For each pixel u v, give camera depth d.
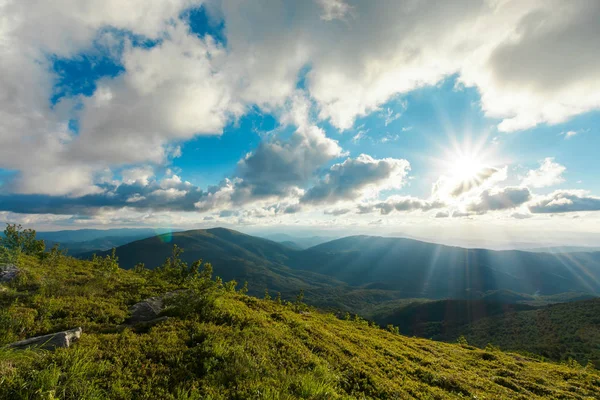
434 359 24.77
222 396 8.31
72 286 18.94
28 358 8.20
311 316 33.34
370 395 12.32
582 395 21.09
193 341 12.05
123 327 13.24
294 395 9.38
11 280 18.00
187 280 28.05
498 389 18.89
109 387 7.89
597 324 106.31
